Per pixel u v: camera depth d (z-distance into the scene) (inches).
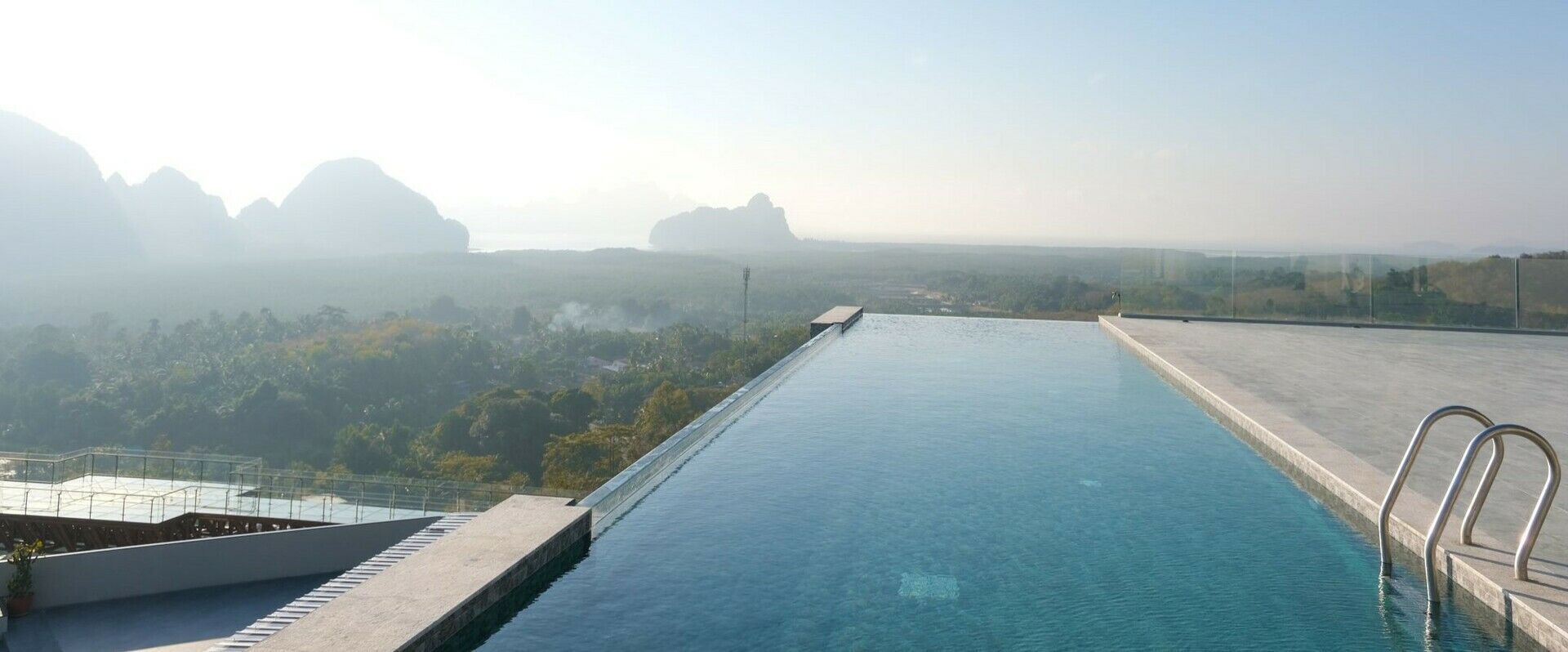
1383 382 255.1
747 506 150.5
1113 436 206.1
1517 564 100.7
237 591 426.0
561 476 1756.9
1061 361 334.0
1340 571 118.5
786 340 2682.1
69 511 470.0
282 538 439.8
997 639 97.2
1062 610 105.2
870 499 154.5
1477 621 101.0
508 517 126.0
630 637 98.8
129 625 382.0
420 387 2994.6
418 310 5482.3
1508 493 138.4
